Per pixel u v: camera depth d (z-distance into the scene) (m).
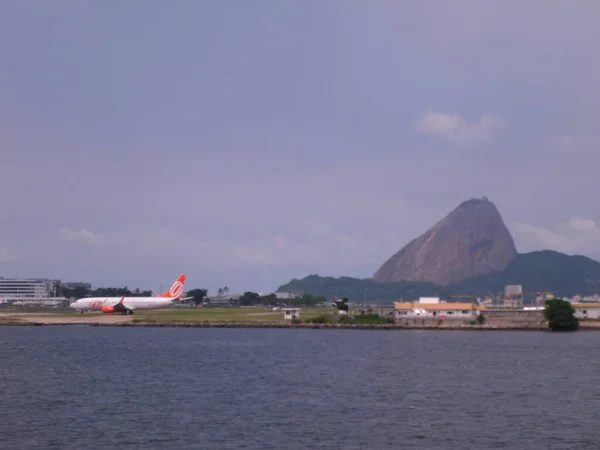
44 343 187.50
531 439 69.81
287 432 71.88
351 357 151.00
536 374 120.94
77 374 117.81
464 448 66.25
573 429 74.31
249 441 68.12
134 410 83.06
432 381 110.88
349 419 78.50
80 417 78.81
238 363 136.75
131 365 132.25
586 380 113.25
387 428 74.19
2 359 143.12
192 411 82.50
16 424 75.12
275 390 99.56
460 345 186.38
